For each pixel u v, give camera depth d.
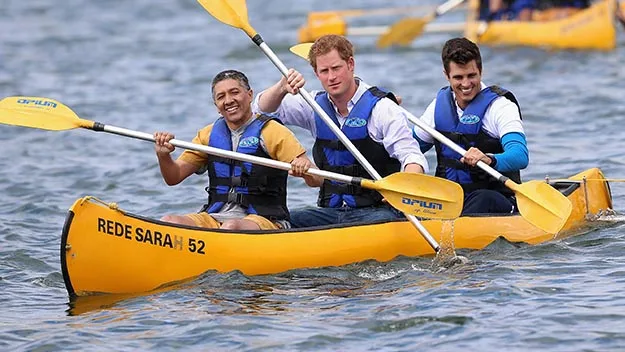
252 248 18.41
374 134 19.70
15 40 54.41
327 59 19.34
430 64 43.78
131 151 31.02
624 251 18.89
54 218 24.11
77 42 53.44
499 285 17.03
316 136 20.30
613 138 29.55
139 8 64.94
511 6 47.84
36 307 17.42
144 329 15.87
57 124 19.75
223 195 19.34
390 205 20.22
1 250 21.09
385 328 15.47
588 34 44.62
